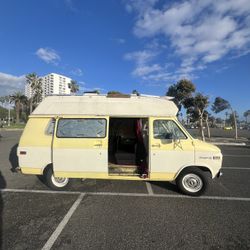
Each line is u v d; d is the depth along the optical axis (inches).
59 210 237.1
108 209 241.4
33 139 293.7
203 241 185.3
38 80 3011.8
